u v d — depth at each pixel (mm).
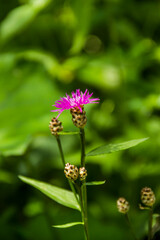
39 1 807
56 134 611
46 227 835
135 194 887
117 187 939
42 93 946
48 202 912
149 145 872
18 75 972
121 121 1008
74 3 853
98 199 901
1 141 818
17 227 826
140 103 904
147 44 1043
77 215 840
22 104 911
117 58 1003
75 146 1003
